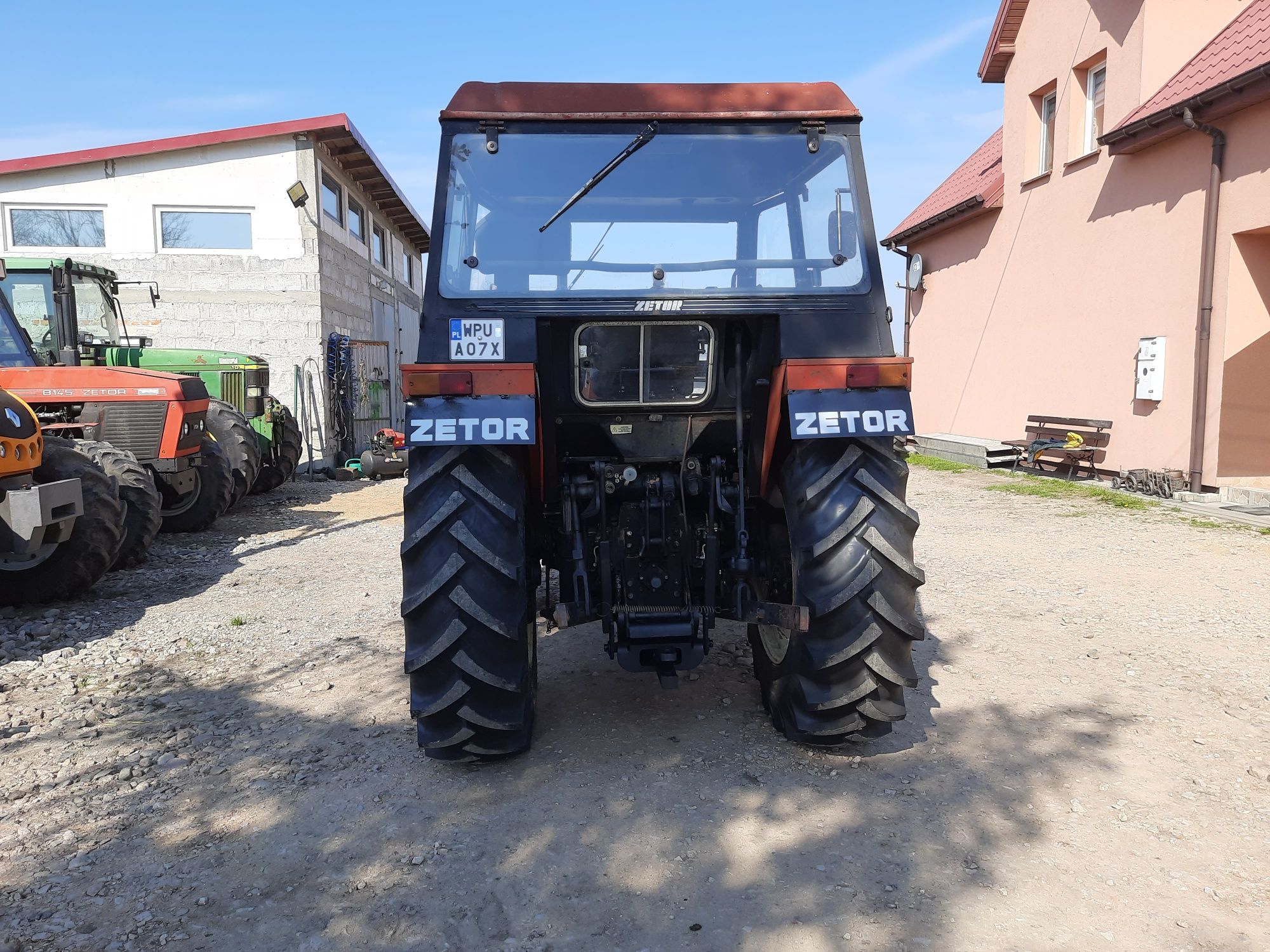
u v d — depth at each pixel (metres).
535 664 3.44
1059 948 2.08
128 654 4.40
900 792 2.86
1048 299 11.48
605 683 3.90
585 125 3.04
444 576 2.80
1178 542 6.86
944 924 2.18
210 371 9.59
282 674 4.10
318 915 2.24
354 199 14.43
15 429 4.66
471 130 3.02
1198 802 2.78
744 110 3.07
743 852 2.51
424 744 2.93
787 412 3.07
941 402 14.58
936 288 14.72
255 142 11.72
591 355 3.09
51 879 2.41
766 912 2.23
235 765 3.12
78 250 11.64
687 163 3.06
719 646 4.38
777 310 2.99
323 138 12.18
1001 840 2.57
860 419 2.85
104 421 6.95
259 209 11.86
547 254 3.00
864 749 3.19
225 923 2.21
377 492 10.84
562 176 3.02
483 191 3.00
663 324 3.07
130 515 6.28
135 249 11.66
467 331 2.90
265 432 10.08
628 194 3.04
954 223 13.74
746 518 3.32
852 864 2.44
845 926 2.17
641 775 2.99
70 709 3.67
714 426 3.24
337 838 2.61
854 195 3.09
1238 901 2.26
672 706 3.62
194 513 7.85
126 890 2.35
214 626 4.91
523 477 3.01
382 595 5.61
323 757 3.18
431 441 2.74
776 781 2.94
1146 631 4.64
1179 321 9.16
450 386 2.81
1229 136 8.41
